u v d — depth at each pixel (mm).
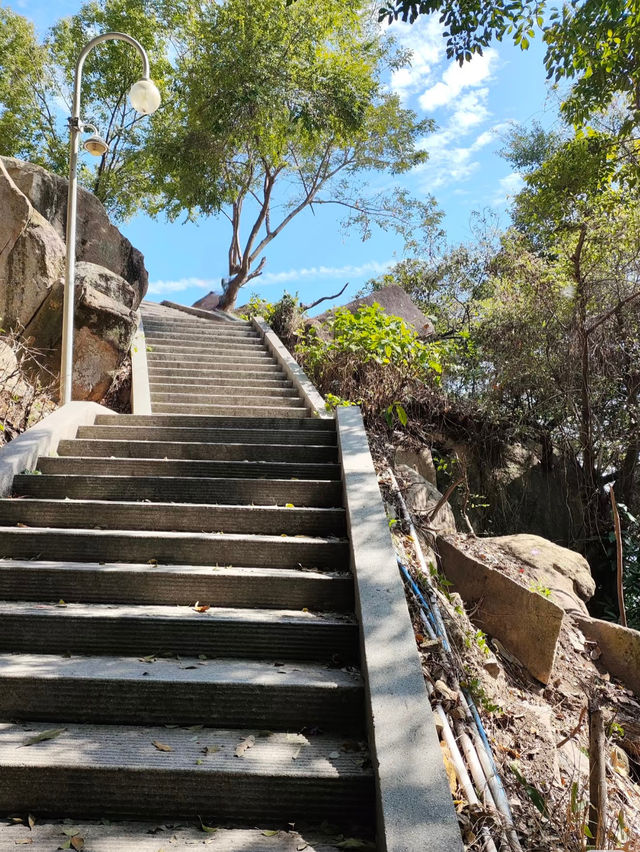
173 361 9016
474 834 2295
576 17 6883
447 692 3029
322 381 8453
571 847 2410
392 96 17422
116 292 7617
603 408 8766
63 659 2826
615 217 8680
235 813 2240
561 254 9016
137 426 5336
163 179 16469
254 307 11977
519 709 3689
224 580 3270
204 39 14133
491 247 11570
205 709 2582
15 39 16484
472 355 9344
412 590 3666
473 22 6254
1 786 2221
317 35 13969
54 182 7688
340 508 4059
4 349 5902
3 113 16953
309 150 17375
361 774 2242
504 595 4625
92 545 3525
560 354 8656
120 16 16000
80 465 4355
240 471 4453
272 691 2598
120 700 2582
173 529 3822
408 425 7980
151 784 2234
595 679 4117
